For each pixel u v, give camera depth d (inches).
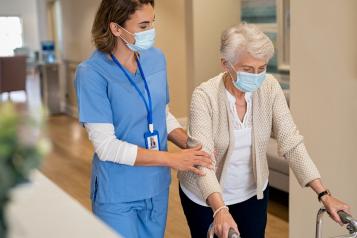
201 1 273.4
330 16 109.0
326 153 115.4
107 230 44.3
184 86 343.9
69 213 48.7
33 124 31.5
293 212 127.6
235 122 85.3
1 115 30.6
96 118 84.7
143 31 82.7
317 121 116.3
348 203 112.1
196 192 88.8
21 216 47.9
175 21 335.0
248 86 79.6
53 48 432.5
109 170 88.8
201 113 84.4
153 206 92.9
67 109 414.3
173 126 97.1
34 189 56.7
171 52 336.2
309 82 116.7
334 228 117.0
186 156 82.5
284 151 87.3
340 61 108.3
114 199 89.7
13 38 755.4
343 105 109.3
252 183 90.5
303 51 117.0
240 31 78.7
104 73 85.2
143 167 90.0
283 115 86.9
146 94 88.7
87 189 219.6
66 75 415.8
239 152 87.3
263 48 77.2
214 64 280.8
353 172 109.8
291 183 127.0
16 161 30.8
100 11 84.9
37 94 524.4
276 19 248.5
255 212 92.4
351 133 108.7
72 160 266.2
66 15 408.8
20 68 446.3
